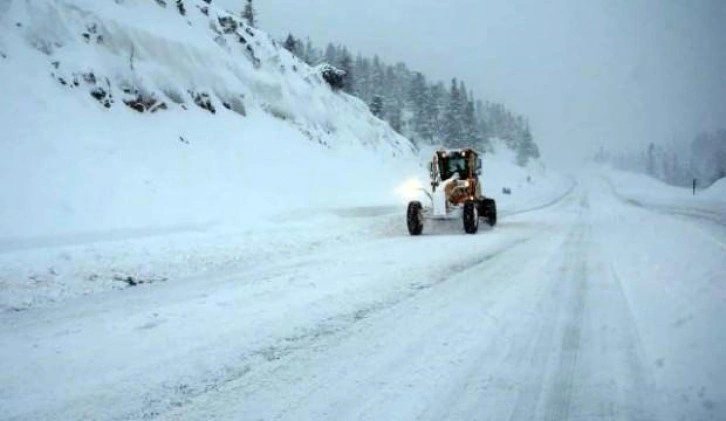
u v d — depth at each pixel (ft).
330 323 16.94
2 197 36.11
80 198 40.32
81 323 18.11
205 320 17.81
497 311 17.93
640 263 25.98
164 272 27.89
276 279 24.76
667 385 11.30
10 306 21.01
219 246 35.14
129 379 12.76
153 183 48.73
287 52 123.24
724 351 12.32
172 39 74.79
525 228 48.88
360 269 26.66
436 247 34.96
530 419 10.16
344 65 240.94
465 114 295.89
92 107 55.31
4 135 42.32
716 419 9.65
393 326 16.44
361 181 92.99
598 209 82.28
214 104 77.00
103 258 29.53
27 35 55.88
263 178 67.26
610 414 10.22
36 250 29.63
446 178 51.49
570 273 24.48
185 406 11.21
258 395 11.62
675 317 15.65
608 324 15.98
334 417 10.44
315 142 97.86
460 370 12.70
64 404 11.47
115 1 73.51
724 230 37.40
